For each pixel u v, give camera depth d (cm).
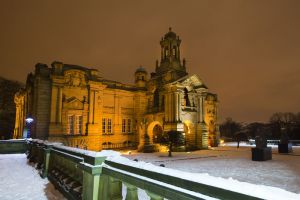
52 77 3772
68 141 3828
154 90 4906
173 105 4378
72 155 884
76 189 784
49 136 3644
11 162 1895
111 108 4666
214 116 5941
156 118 4697
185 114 4566
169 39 5341
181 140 4056
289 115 10762
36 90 3759
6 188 1045
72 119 4022
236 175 1852
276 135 7669
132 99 5047
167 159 2994
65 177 969
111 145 4503
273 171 2048
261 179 1689
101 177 608
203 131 4775
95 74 4403
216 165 2433
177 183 364
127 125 4900
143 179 428
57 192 970
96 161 609
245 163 2598
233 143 7475
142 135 4778
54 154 1245
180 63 5344
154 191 400
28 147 2378
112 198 557
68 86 3984
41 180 1218
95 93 4300
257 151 2872
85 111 4162
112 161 575
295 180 1648
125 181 487
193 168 2233
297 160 2898
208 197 308
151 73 5525
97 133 4219
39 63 3822
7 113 6288
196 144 4766
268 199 245
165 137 3650
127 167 501
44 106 3728
